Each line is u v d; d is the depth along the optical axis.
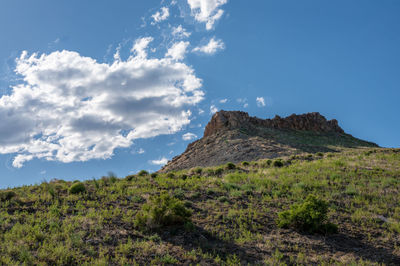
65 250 7.39
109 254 7.55
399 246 9.19
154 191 14.57
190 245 8.59
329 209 12.80
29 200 11.89
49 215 10.02
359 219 11.54
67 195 13.14
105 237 8.47
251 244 8.95
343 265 7.80
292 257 8.06
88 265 6.88
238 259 7.77
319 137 86.50
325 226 10.18
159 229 9.58
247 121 81.75
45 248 7.52
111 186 15.41
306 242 9.33
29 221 9.33
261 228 10.39
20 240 7.86
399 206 13.10
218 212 11.74
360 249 8.99
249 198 14.17
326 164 23.38
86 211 10.88
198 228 9.96
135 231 9.27
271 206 13.16
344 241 9.57
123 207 11.79
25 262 6.76
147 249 7.97
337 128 105.38
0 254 7.08
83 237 8.41
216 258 7.73
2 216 9.61
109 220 10.07
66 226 9.00
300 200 13.87
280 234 9.96
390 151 30.55
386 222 11.26
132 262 7.21
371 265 7.88
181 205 10.30
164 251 7.98
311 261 8.00
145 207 10.50
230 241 9.08
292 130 88.88
